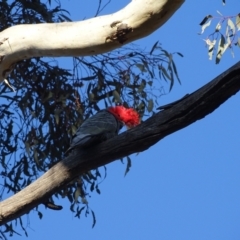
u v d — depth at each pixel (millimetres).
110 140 8844
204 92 8117
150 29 9156
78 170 8984
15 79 13086
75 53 9719
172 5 8836
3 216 9148
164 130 8508
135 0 9078
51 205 9281
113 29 9203
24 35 9992
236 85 7965
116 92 13008
